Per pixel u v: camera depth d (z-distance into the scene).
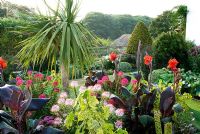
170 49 6.97
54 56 4.20
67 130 2.44
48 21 4.02
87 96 2.11
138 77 3.49
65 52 3.89
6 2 9.78
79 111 2.22
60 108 2.66
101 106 2.49
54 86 3.71
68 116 2.26
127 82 3.49
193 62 7.16
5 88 2.11
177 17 11.89
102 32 25.84
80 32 3.90
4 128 1.95
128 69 10.12
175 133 3.17
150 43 11.69
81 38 3.87
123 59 11.48
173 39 7.04
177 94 3.50
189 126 3.27
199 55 7.33
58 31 3.90
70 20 4.02
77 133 2.15
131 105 3.10
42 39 3.80
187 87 5.92
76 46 3.91
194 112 4.54
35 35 3.89
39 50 4.11
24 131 2.10
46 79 4.58
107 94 2.93
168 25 15.69
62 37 3.77
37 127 2.18
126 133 2.28
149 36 11.74
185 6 11.00
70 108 2.63
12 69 7.63
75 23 4.02
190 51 7.43
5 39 8.62
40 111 3.02
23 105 2.01
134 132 3.09
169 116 3.00
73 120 2.30
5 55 8.53
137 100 3.13
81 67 4.01
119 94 3.42
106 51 11.65
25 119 2.11
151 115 3.15
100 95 3.17
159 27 16.22
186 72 6.55
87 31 4.02
